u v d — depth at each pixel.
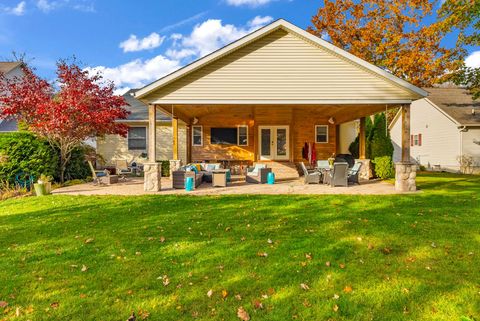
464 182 12.70
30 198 9.52
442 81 18.97
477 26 16.11
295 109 17.70
